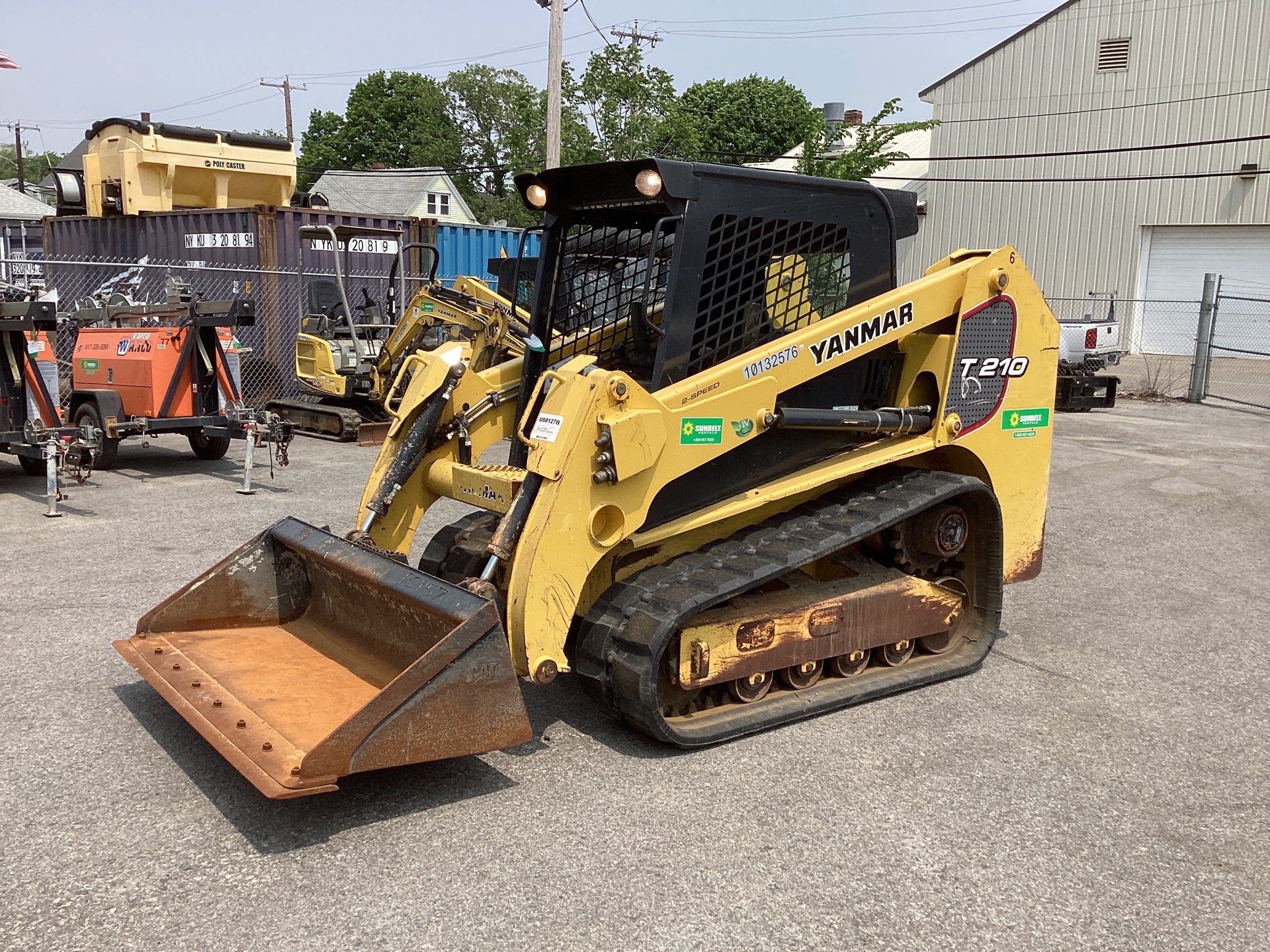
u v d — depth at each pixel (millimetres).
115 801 3564
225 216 14078
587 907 3018
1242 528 8523
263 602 4555
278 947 2795
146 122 14383
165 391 9695
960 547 5051
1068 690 4938
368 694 3865
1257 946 2949
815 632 4512
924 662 5086
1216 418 15938
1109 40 26672
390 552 4359
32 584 6027
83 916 2912
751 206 4348
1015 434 5238
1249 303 26000
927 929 2973
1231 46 25141
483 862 3246
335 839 3367
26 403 9062
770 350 4336
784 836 3461
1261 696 4922
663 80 34281
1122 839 3529
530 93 48469
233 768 3795
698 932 2914
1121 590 6727
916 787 3857
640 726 4012
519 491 4078
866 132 26766
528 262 7852
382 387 11445
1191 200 26109
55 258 17094
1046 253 28297
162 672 3965
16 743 3988
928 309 4809
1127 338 27562
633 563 4395
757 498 4480
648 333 4594
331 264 14672
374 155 64875
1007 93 28297
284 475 9750
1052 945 2918
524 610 3799
